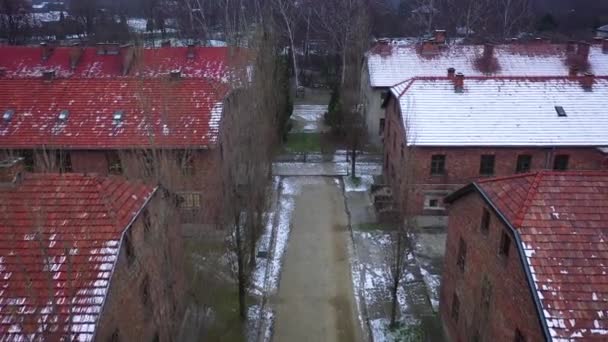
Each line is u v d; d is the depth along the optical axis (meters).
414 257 30.66
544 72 49.34
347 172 44.09
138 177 20.78
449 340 23.14
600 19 98.06
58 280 14.92
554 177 16.84
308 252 31.44
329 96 67.69
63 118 31.84
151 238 18.53
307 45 76.31
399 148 35.09
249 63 34.88
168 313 18.34
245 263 26.17
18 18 88.12
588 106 33.78
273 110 36.81
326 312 25.97
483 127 32.75
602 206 15.97
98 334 14.35
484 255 18.78
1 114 32.12
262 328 24.67
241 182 26.61
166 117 27.47
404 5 102.31
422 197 33.44
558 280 14.29
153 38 84.31
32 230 16.03
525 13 89.12
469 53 50.69
